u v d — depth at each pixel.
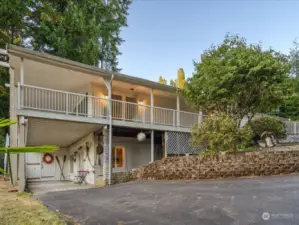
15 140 9.55
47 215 4.79
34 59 8.86
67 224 4.39
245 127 10.82
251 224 3.84
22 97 8.59
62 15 17.50
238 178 8.77
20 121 8.40
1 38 15.84
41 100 11.38
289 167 9.18
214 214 4.45
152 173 10.81
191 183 8.41
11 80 10.65
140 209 5.20
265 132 13.27
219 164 9.42
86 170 11.97
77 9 17.66
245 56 10.61
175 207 5.14
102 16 21.23
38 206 5.70
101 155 11.70
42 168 13.45
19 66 9.56
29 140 11.31
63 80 11.36
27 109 8.73
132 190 7.72
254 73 10.15
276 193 5.58
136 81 11.84
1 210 5.10
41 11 16.59
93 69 10.23
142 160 14.57
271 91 10.46
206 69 11.52
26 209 5.29
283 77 10.62
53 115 9.19
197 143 10.51
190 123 15.57
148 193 6.95
